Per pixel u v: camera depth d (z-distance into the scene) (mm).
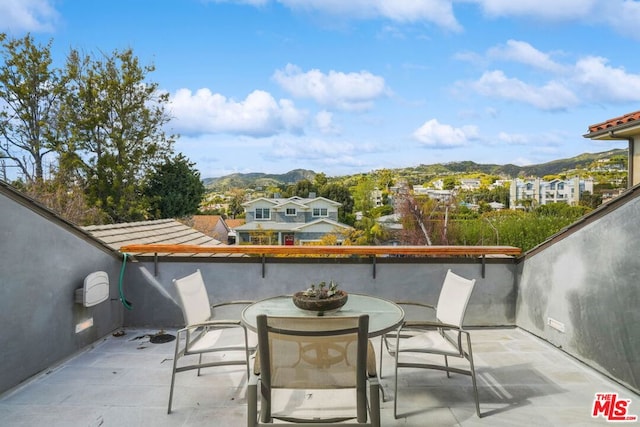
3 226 3146
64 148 23984
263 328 2113
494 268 4859
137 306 4828
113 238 5172
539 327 4438
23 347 3357
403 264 4781
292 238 32781
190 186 28641
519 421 2818
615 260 3359
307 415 2193
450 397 3178
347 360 2156
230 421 2838
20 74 23359
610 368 3438
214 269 4809
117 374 3598
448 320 3262
